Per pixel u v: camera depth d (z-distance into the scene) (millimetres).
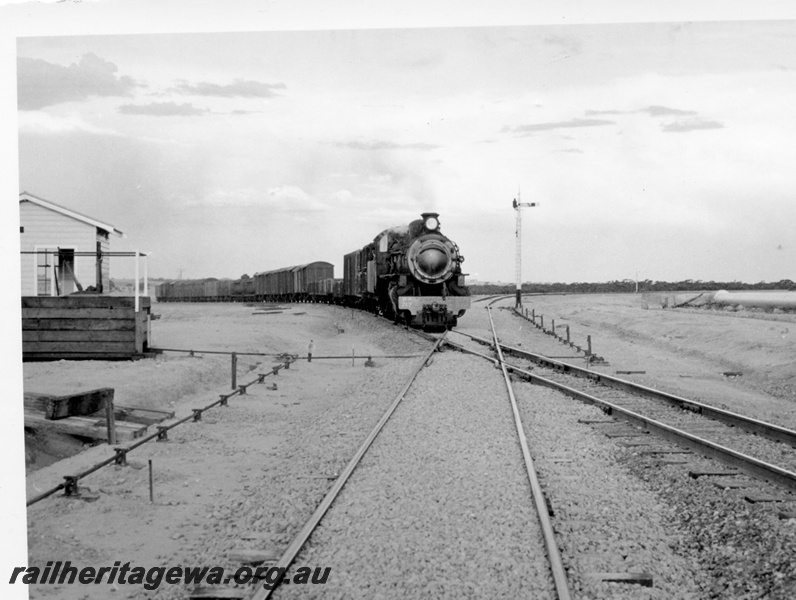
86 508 8578
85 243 25578
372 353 24766
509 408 12820
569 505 7840
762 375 20609
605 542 6863
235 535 7371
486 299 65062
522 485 8281
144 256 20250
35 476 9977
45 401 11867
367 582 6051
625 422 12062
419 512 7504
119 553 7375
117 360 18953
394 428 11297
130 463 10312
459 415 12211
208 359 20406
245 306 57969
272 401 16016
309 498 8172
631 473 9297
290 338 30672
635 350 27625
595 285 112062
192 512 8508
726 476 8750
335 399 16281
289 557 6324
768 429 11234
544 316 44938
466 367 17953
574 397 14508
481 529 6988
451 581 6000
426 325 29500
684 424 12219
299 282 59562
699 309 45719
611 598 5777
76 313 18906
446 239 29844
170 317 41438
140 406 14484
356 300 43844
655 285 99812
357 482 8531
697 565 6645
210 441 11961
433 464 9227
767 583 6117
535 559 6324
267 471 10055
